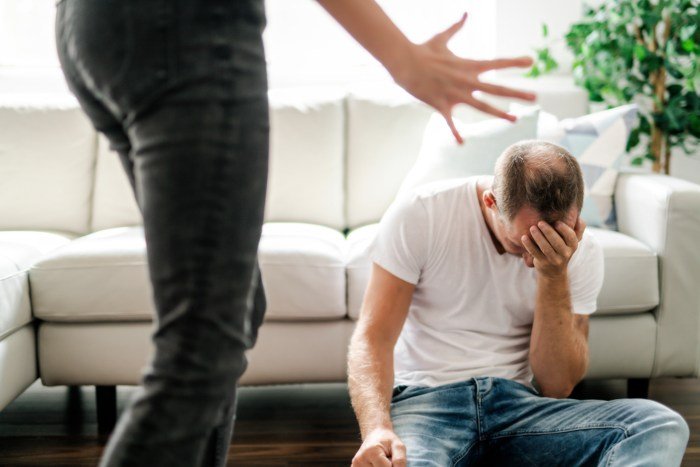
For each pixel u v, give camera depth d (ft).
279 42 11.47
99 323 7.23
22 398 8.13
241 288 2.48
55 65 11.34
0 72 10.69
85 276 7.05
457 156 8.21
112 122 2.71
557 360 5.21
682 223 7.38
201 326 2.40
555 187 4.74
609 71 9.97
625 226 8.27
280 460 6.66
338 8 2.89
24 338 7.02
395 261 5.20
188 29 2.39
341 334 7.30
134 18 2.43
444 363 5.31
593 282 5.45
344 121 9.37
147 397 2.40
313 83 10.89
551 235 4.75
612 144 8.55
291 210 8.96
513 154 4.90
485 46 11.19
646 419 4.64
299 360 7.29
